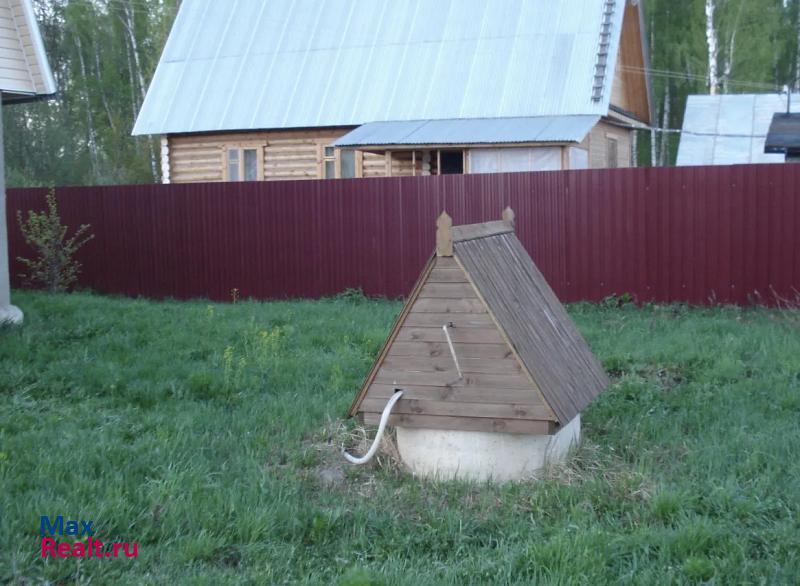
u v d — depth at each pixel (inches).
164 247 560.7
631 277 461.7
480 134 623.2
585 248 469.4
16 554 165.5
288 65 789.2
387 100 718.5
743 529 177.5
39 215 578.2
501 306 209.3
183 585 157.9
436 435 213.5
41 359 322.7
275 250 535.2
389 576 160.2
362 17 802.2
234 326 385.7
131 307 445.4
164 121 791.1
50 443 228.5
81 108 1561.3
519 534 179.5
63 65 1630.2
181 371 307.1
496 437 209.3
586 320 416.2
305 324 394.6
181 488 197.0
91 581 160.7
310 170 749.9
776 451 217.9
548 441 212.1
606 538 172.4
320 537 180.7
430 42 754.2
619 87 835.4
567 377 218.4
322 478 214.7
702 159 807.7
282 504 192.4
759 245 435.2
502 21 747.4
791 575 158.2
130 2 1551.4
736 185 438.3
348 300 509.4
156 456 217.9
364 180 512.7
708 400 269.7
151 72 1521.9
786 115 702.5
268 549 174.2
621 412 261.7
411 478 213.3
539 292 239.9
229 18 860.6
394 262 510.3
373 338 353.1
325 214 522.6
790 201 428.5
